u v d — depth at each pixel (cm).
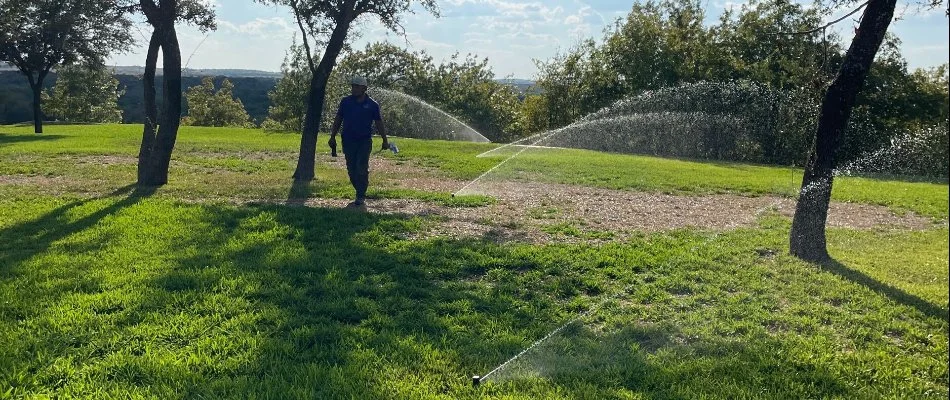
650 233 850
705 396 373
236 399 355
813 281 618
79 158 1597
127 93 6888
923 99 2620
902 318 518
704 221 977
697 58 3281
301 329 450
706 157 2886
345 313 488
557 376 398
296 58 3588
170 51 1112
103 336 433
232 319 467
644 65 3347
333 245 695
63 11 1357
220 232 744
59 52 2773
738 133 2831
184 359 402
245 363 399
